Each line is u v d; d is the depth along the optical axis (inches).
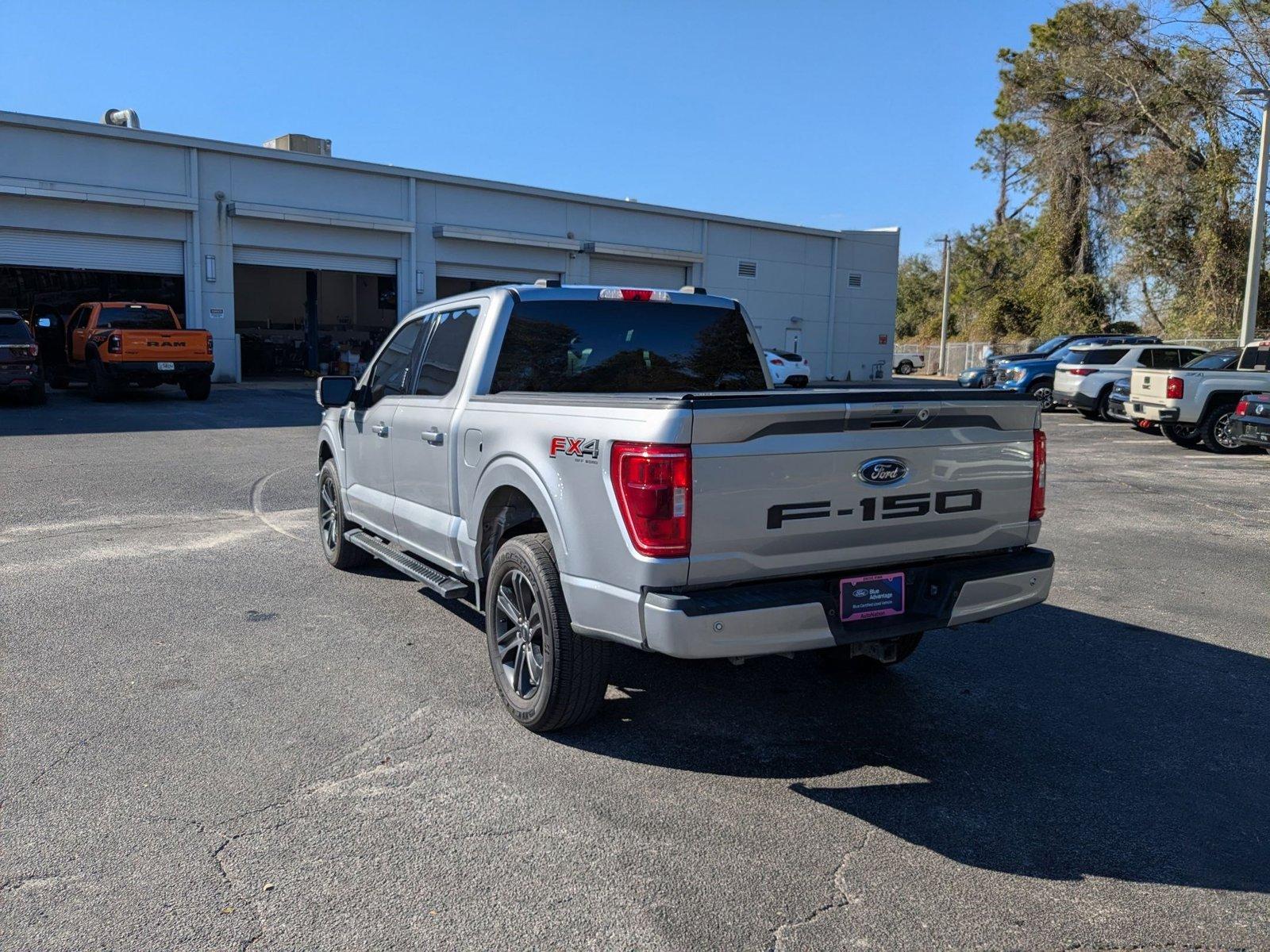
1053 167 1877.5
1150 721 182.4
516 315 200.1
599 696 164.6
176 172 1007.0
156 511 366.9
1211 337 1449.3
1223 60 1457.9
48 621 230.2
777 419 141.2
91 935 111.7
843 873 128.3
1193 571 301.7
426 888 122.7
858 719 181.3
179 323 882.1
